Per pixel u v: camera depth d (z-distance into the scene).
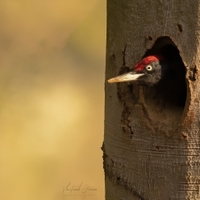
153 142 7.86
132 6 7.84
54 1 12.99
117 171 8.23
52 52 13.01
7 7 12.87
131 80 7.87
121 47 8.01
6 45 12.88
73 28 12.97
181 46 7.62
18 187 12.53
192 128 7.68
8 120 12.73
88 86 13.18
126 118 8.02
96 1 13.03
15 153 12.66
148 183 7.97
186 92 8.09
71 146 12.85
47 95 12.91
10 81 12.84
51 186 12.58
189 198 7.84
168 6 7.62
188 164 7.76
